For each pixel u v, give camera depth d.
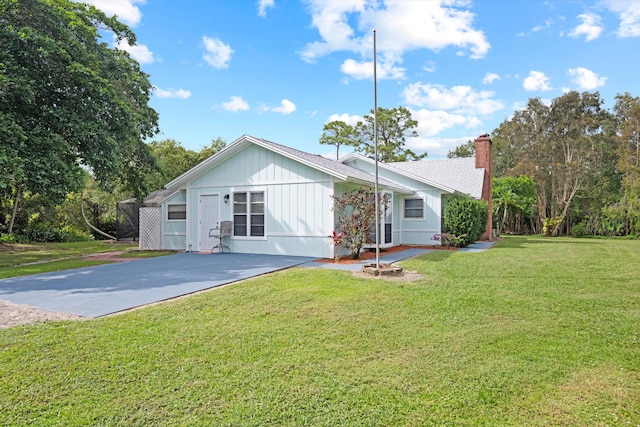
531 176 34.59
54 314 5.33
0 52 10.20
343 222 11.21
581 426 2.73
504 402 3.06
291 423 2.76
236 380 3.40
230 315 5.33
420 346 4.21
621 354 4.02
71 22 11.93
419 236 17.64
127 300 6.14
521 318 5.23
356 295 6.45
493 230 26.20
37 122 11.25
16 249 17.02
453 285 7.30
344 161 19.83
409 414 2.88
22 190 17.34
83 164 12.73
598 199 33.25
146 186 18.06
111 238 24.94
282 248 12.41
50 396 3.11
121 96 13.62
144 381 3.38
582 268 9.59
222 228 13.19
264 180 12.79
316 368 3.65
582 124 34.81
